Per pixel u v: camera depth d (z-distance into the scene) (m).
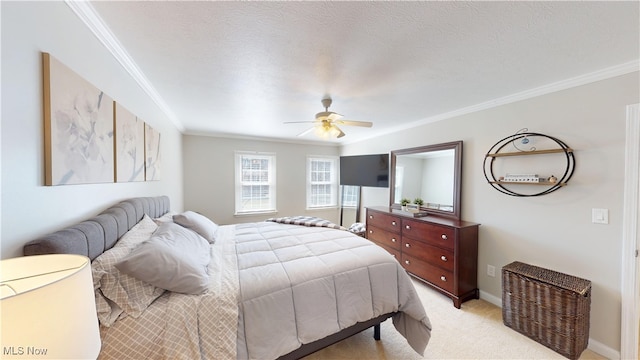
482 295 2.60
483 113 2.61
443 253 2.58
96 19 1.21
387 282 1.76
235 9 1.14
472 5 1.12
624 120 1.69
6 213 0.77
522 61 1.67
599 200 1.81
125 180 1.66
